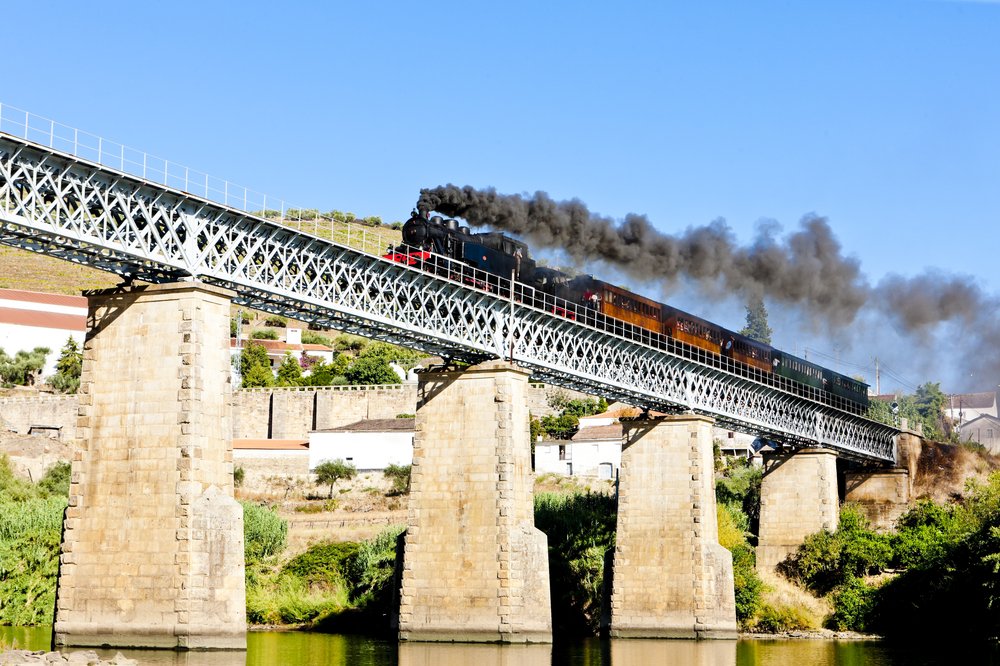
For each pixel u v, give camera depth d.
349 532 121.62
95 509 60.53
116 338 61.56
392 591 94.31
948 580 103.81
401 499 141.50
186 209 61.16
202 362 60.53
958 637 101.31
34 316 193.00
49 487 126.38
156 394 60.31
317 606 96.44
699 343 105.69
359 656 73.06
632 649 86.19
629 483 97.94
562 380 88.81
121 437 60.66
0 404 163.38
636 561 96.25
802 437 121.88
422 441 80.75
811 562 117.12
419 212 82.56
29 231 55.28
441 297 77.25
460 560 78.50
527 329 84.00
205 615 58.38
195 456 59.47
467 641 77.38
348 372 196.62
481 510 78.62
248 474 147.38
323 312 69.81
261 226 65.00
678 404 98.25
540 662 72.56
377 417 167.12
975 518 117.88
